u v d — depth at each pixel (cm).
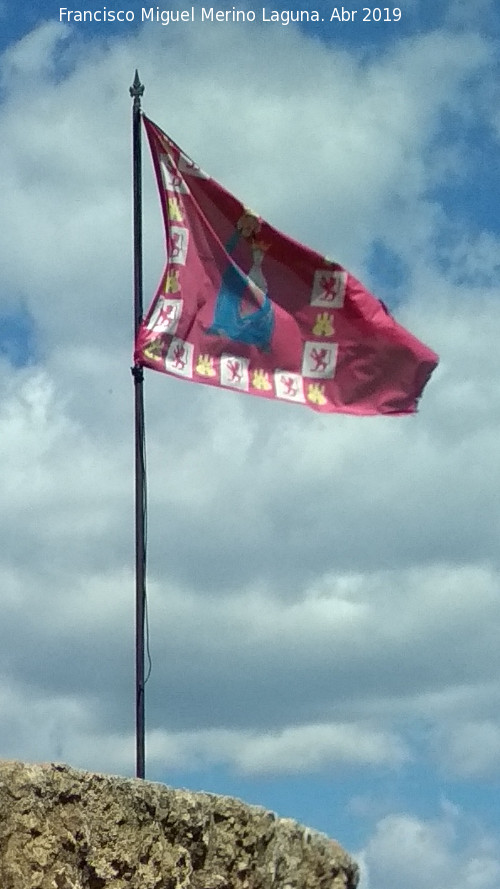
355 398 2500
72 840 1827
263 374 2480
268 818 1975
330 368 2491
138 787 1902
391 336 2480
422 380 2509
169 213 2469
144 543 2305
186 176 2470
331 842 2012
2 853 1786
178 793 1933
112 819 1866
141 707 2212
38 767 1842
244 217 2470
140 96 2473
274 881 1947
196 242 2469
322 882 1966
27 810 1809
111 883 1842
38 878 1788
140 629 2258
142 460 2344
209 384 2442
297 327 2489
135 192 2456
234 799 1970
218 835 1942
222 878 1922
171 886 1877
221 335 2461
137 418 2372
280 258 2475
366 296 2480
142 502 2323
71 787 1853
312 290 2488
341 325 2491
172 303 2439
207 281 2466
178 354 2431
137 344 2402
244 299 2473
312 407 2483
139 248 2441
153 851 1881
